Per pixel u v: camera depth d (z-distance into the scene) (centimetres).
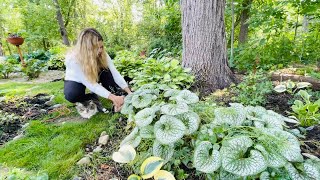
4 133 202
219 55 274
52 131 198
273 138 118
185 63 287
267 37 378
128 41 1068
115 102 195
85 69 194
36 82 417
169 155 130
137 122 141
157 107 154
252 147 120
